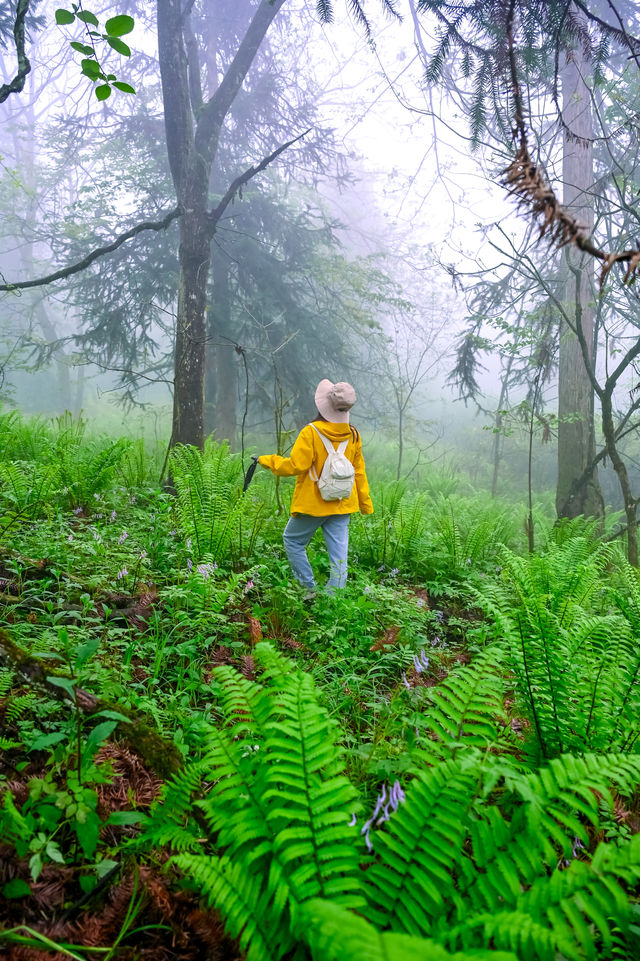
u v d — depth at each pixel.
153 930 1.61
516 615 2.67
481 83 5.11
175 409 8.48
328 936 1.22
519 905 1.42
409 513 6.18
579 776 1.67
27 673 1.97
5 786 1.93
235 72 8.49
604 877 1.39
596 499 9.37
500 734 2.68
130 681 2.88
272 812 1.56
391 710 2.64
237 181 8.12
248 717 1.98
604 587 4.85
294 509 4.72
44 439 8.14
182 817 1.85
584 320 10.13
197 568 3.80
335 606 4.00
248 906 1.44
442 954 1.05
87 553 4.39
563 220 1.25
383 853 1.58
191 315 8.43
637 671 2.74
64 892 1.69
